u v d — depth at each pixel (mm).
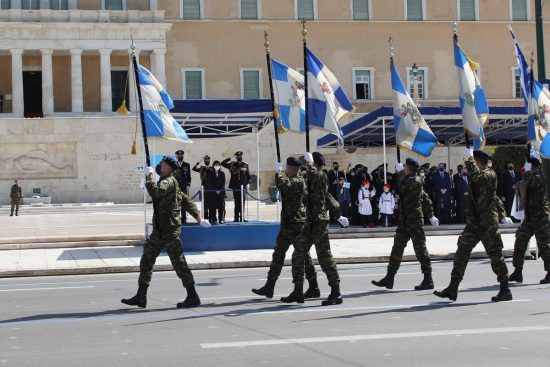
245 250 28953
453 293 15812
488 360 10820
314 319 14258
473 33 81062
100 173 59094
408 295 17203
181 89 76125
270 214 43594
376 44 79438
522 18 82125
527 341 12055
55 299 17812
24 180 58094
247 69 77250
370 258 26344
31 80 77812
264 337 12625
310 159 15984
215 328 13531
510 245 28844
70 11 71625
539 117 22344
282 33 77875
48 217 47031
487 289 18016
